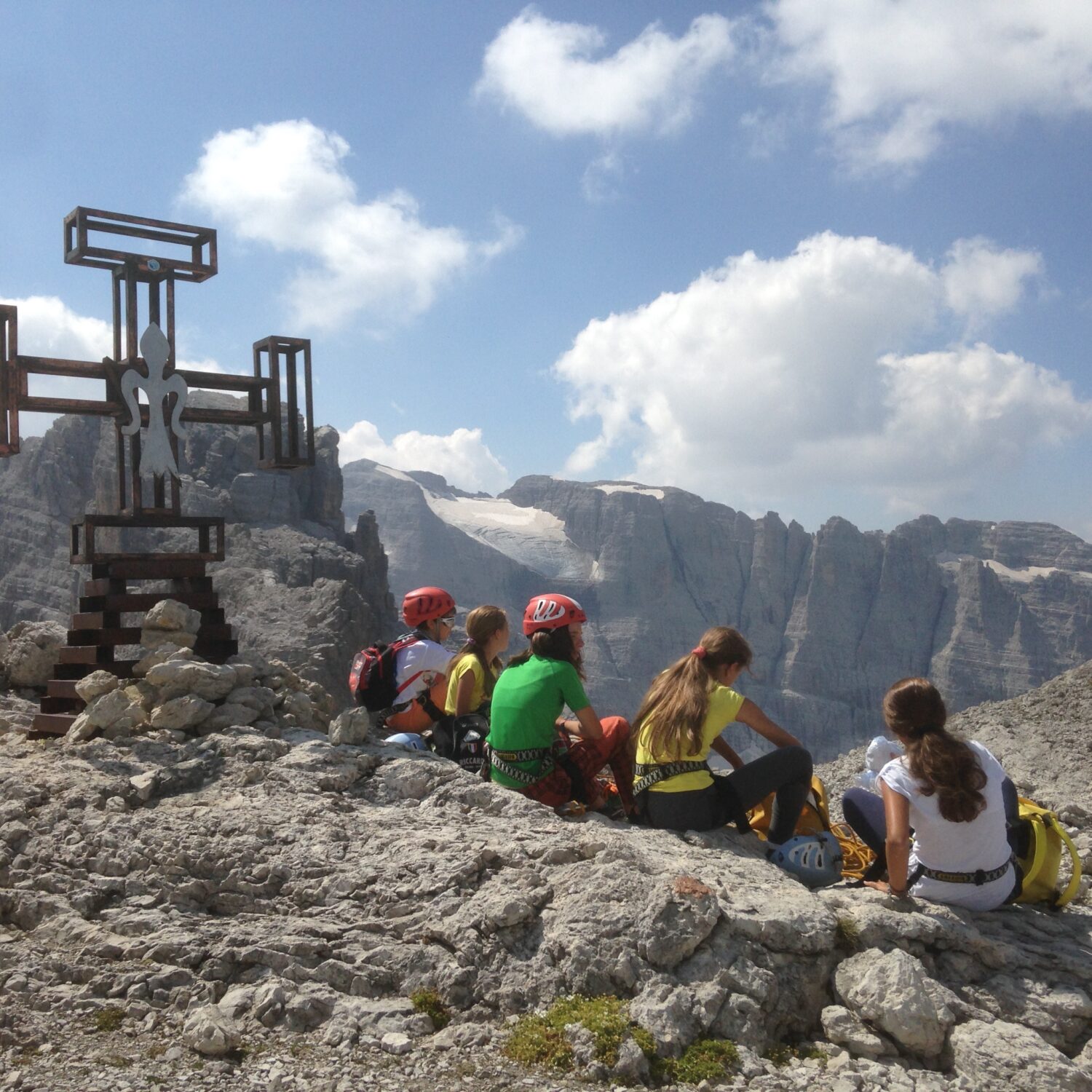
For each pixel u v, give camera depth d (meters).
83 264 6.21
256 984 3.68
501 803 4.66
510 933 3.80
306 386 6.67
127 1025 3.53
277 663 6.13
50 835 4.42
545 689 4.87
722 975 3.58
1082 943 4.06
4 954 3.82
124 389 6.02
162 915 4.01
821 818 4.81
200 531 6.26
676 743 4.64
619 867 3.91
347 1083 3.26
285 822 4.47
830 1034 3.53
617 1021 3.41
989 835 4.13
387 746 5.12
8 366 5.75
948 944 3.86
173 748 5.07
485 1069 3.34
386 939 3.87
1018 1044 3.42
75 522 6.02
